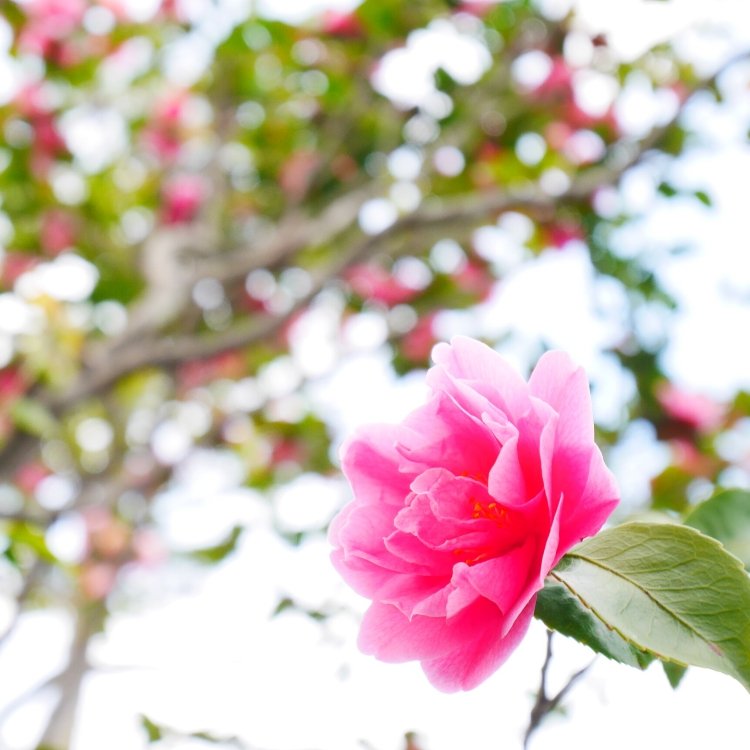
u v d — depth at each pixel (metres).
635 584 0.47
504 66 1.67
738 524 0.55
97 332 1.84
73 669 1.46
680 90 1.59
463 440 0.50
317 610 0.83
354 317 1.90
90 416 1.99
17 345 1.38
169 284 1.70
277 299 1.91
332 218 1.75
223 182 1.97
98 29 1.75
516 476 0.47
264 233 2.01
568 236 1.55
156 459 1.88
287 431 1.81
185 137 2.06
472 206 1.54
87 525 1.73
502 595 0.47
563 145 1.68
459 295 1.88
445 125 1.71
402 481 0.51
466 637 0.48
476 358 0.50
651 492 1.01
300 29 1.65
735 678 0.45
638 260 1.44
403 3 1.58
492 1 1.60
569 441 0.48
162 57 1.94
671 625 0.46
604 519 0.47
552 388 0.49
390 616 0.50
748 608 0.45
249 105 1.95
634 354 1.31
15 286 1.56
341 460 0.51
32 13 1.64
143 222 2.04
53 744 1.31
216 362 1.98
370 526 0.50
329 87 1.70
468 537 0.48
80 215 1.86
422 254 1.89
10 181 1.77
